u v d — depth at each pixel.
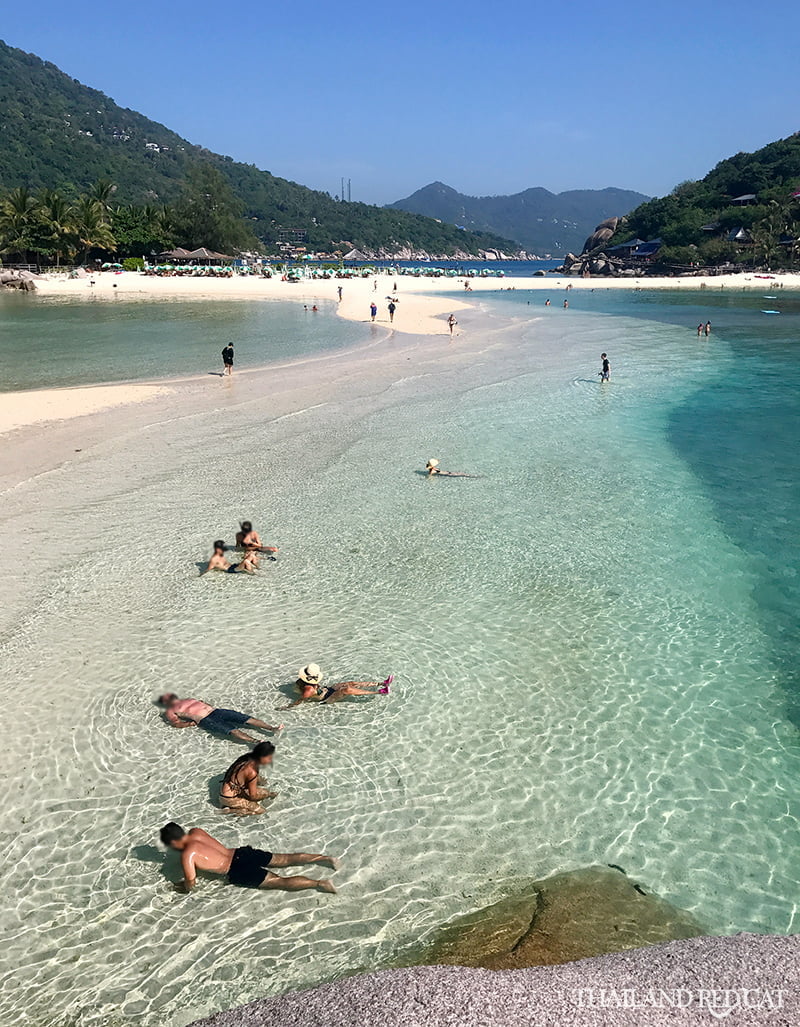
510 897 6.95
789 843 7.66
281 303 74.31
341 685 10.07
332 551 14.72
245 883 7.06
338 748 9.08
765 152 154.62
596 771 8.73
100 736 9.22
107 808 8.05
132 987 6.06
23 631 11.61
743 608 12.56
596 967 5.14
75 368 35.09
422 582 13.48
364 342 45.75
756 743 9.23
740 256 127.31
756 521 16.34
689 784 8.53
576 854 7.50
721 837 7.75
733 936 5.58
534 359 39.25
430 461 19.19
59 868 7.27
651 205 161.25
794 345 46.00
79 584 13.19
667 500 17.61
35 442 21.95
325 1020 4.70
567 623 12.09
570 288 108.44
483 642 11.51
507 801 8.24
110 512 16.58
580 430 24.14
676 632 11.81
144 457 20.62
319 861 7.31
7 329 50.47
